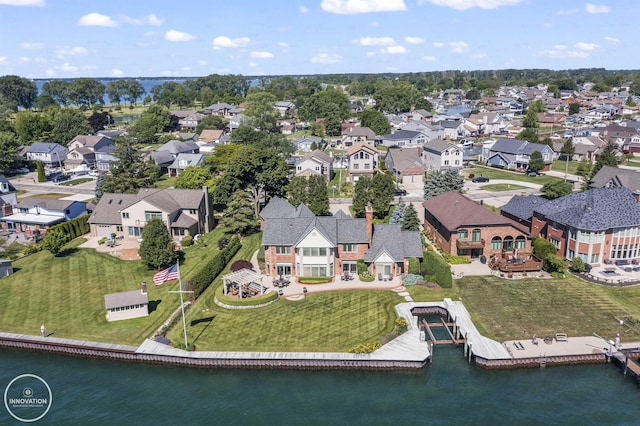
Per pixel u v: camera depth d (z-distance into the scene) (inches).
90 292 2573.8
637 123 7052.2
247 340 2080.5
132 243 3299.7
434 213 3159.5
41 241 3267.7
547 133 7618.1
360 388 1844.2
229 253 2979.8
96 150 6058.1
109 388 1868.8
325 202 3671.3
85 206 3814.0
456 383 1855.3
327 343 2044.8
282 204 3366.1
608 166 4173.2
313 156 4995.1
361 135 6747.1
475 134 7839.6
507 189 4672.7
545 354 1934.1
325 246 2603.3
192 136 7327.8
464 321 2191.2
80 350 2071.9
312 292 2513.5
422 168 5059.1
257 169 3735.2
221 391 1841.8
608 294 2402.8
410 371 1925.4
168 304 2423.7
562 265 2600.9
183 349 2030.0
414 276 2593.5
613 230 2672.2
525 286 2518.5
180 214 3454.7
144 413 1723.7
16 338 2135.8
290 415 1704.0
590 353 1932.8
